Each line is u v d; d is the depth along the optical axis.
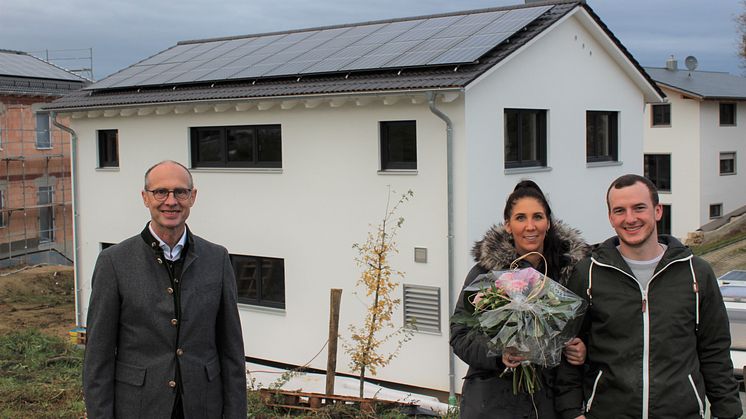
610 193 4.02
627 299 3.93
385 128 12.62
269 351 14.19
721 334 3.94
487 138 11.97
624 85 15.45
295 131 13.50
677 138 33.59
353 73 12.70
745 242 28.16
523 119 13.07
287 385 12.17
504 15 13.70
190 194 4.20
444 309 12.00
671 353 3.85
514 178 12.55
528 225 4.07
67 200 28.62
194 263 4.22
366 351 10.83
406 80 11.72
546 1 13.79
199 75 14.89
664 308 3.88
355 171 12.85
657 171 34.34
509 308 3.80
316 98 12.50
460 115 11.62
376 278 11.36
